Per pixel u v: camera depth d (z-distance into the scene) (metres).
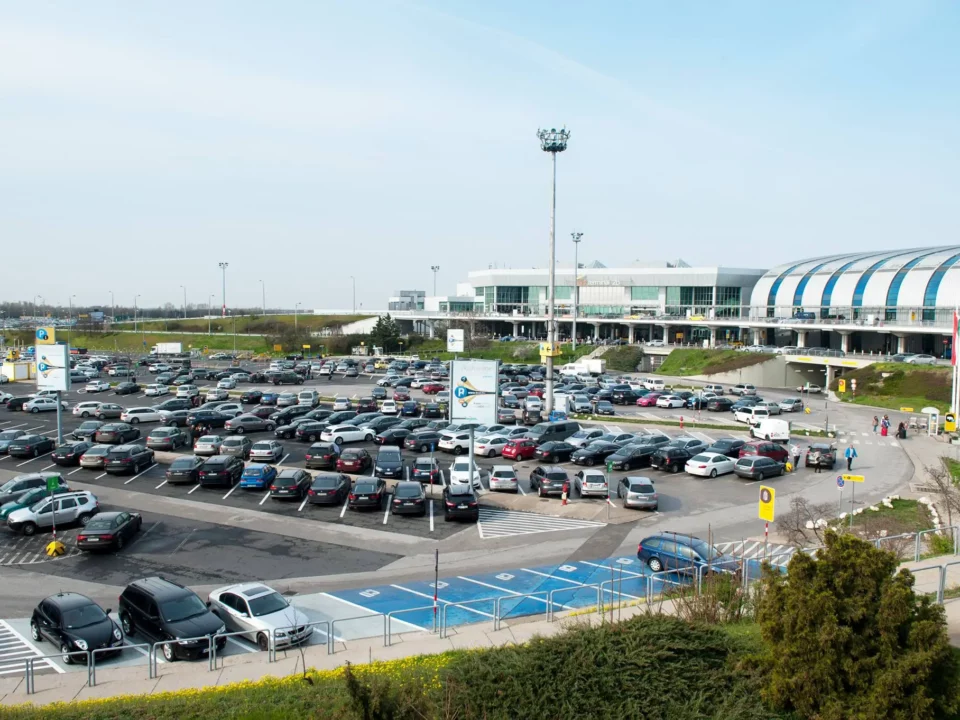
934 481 40.75
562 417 60.38
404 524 32.84
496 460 47.66
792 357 102.94
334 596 24.00
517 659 14.42
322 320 178.75
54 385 48.25
